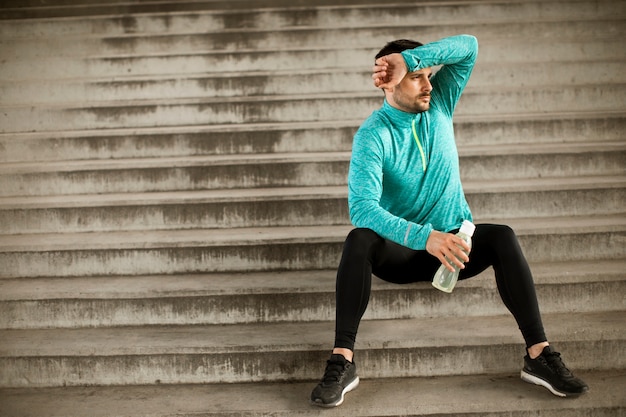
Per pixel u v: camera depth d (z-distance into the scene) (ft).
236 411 8.09
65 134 13.07
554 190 11.02
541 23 15.61
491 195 11.02
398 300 9.49
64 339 9.27
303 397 8.40
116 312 9.70
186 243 10.46
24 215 11.28
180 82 14.56
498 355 8.78
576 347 8.83
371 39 15.87
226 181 12.10
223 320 9.67
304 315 9.62
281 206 11.21
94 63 15.43
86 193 12.16
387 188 8.92
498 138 12.72
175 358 8.88
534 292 8.18
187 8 17.71
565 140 12.75
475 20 16.28
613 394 8.13
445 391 8.36
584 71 14.25
